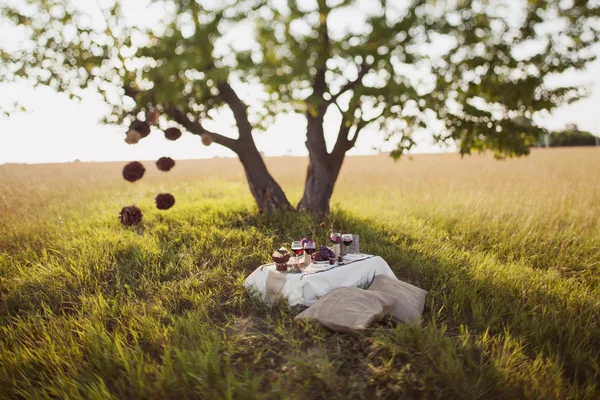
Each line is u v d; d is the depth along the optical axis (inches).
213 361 148.5
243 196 589.0
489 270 257.1
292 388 137.3
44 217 414.6
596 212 426.6
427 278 251.1
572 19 268.5
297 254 219.8
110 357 158.9
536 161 1368.1
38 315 203.5
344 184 764.0
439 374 142.6
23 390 147.6
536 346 171.5
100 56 247.0
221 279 245.1
